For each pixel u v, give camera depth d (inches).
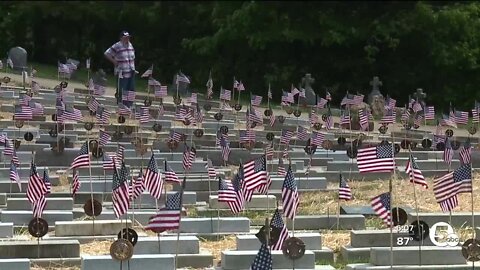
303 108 3014.3
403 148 2087.8
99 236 1333.7
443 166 1929.1
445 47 3750.0
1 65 2935.5
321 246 1272.1
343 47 3966.5
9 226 1306.6
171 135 2100.1
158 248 1215.6
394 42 3722.9
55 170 1843.0
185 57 4370.1
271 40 3826.3
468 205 1606.8
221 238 1355.8
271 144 2071.9
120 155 1704.0
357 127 2442.2
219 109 2719.0
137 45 4493.1
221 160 1987.0
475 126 2554.1
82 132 2193.7
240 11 3860.7
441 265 1173.1
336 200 1654.8
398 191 1738.4
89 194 1590.8
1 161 1843.0
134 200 1439.5
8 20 4441.4
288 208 1135.6
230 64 4101.9
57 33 4566.9
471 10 3782.0
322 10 3878.0
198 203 1622.8
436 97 3848.4
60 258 1198.3
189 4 4458.7
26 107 2114.9
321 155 2012.8
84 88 2989.7
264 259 962.1
